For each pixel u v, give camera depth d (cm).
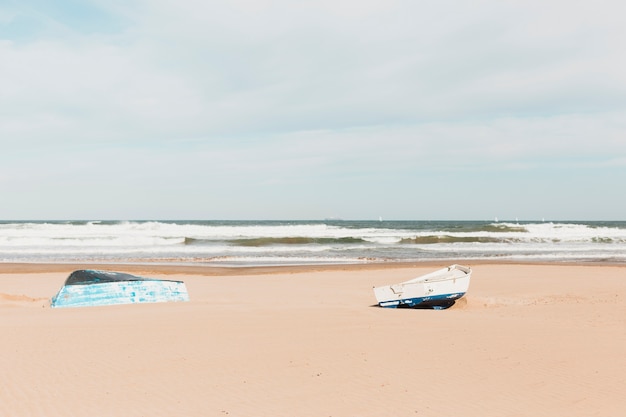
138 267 3128
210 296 1977
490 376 788
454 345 982
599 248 4941
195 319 1234
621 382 768
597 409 658
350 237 5703
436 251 4591
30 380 748
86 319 1246
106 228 6900
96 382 743
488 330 1141
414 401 679
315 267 3209
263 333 1070
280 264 3428
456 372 806
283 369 812
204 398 682
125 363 838
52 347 936
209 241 5409
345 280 2556
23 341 981
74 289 1628
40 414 621
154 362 845
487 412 644
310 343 982
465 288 1717
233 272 2941
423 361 865
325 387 729
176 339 1007
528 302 1798
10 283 2414
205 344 967
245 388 722
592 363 868
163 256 3978
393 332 1098
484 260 3719
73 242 5088
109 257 3866
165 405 655
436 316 1363
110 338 1012
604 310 1552
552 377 788
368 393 706
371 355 898
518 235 6444
